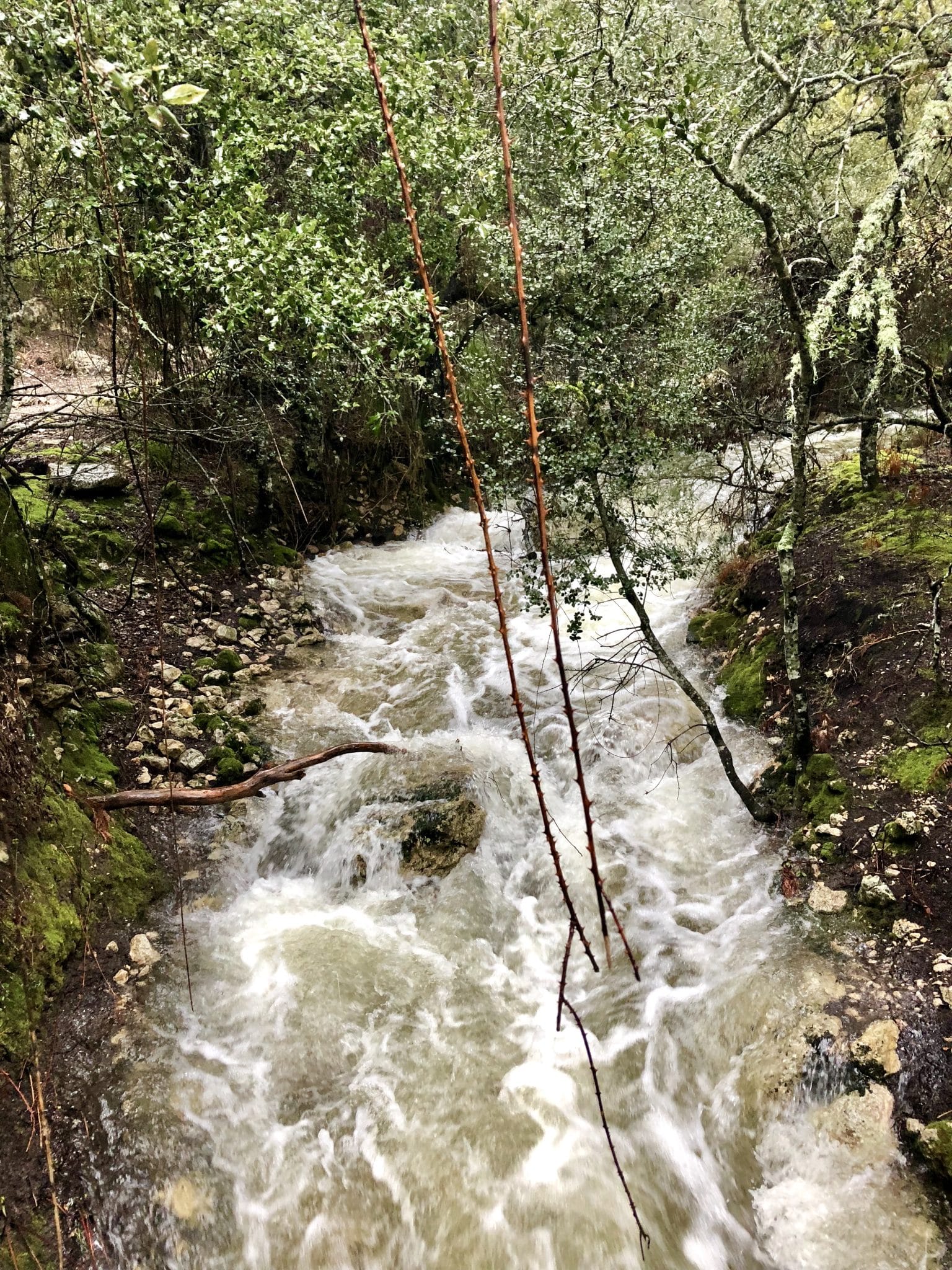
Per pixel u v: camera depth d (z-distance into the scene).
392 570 7.36
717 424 5.96
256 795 4.46
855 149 6.48
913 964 3.01
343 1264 2.57
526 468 3.93
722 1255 2.59
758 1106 2.84
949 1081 2.64
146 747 4.43
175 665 5.17
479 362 4.78
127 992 3.19
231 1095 2.95
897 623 4.29
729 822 4.12
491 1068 3.14
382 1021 3.29
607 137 3.69
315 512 7.44
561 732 4.99
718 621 5.62
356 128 4.37
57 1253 2.35
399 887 3.96
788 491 6.16
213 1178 2.70
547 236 3.83
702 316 4.59
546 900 3.95
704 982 3.31
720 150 3.67
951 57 4.16
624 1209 2.70
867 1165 2.58
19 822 3.20
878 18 4.56
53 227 4.17
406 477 8.33
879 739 3.88
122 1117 2.75
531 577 3.98
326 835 4.20
